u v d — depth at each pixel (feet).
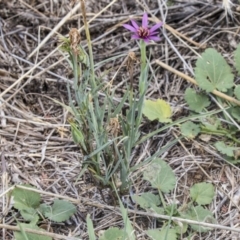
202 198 3.44
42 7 4.14
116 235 3.29
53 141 3.68
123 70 3.90
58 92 3.86
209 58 3.78
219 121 3.69
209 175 3.56
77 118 3.29
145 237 3.37
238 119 3.68
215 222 3.38
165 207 3.40
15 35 4.05
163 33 3.97
